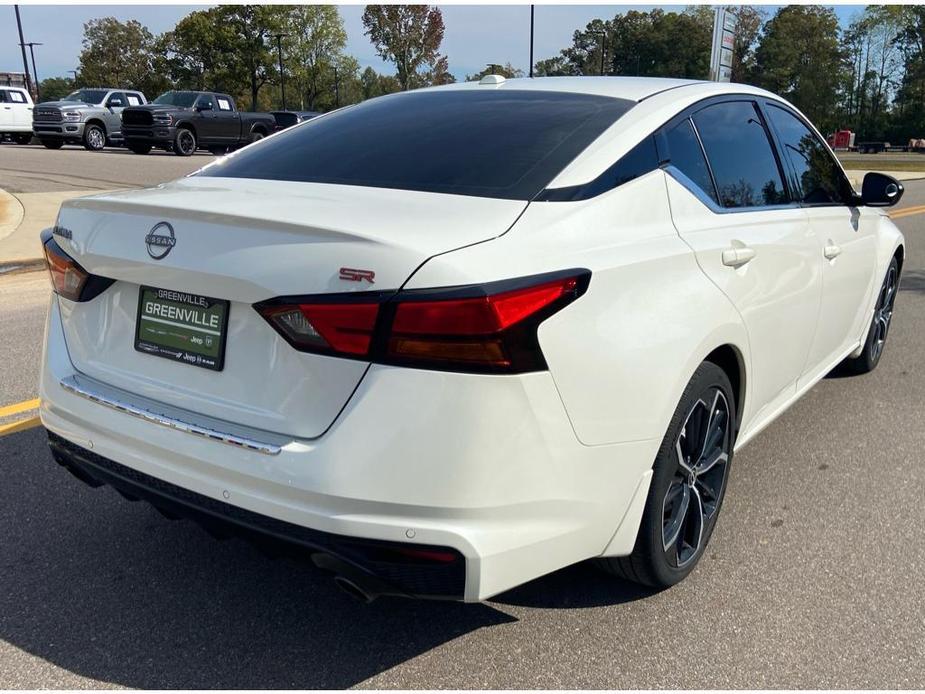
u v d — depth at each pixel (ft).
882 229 15.71
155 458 7.61
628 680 7.76
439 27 210.18
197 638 8.34
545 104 9.66
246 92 234.79
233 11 207.92
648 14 317.83
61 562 9.70
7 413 14.53
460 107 10.07
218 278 7.11
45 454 12.77
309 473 6.62
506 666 7.95
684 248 8.49
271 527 6.95
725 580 9.47
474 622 8.65
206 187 8.87
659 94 9.81
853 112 306.14
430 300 6.32
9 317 22.18
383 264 6.45
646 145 8.80
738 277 9.30
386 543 6.59
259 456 6.88
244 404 7.20
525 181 7.95
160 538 10.33
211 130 81.41
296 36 215.92
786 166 11.83
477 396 6.43
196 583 9.34
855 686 7.68
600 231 7.72
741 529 10.71
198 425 7.34
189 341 7.59
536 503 6.93
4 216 38.93
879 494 11.80
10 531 10.38
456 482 6.51
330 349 6.61
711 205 9.48
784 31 280.92
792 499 11.60
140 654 8.07
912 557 10.05
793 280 10.86
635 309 7.61
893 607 8.96
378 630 8.52
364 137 9.68
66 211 8.73
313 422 6.78
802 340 11.76
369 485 6.50
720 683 7.72
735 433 10.12
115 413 7.97
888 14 292.40
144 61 261.24
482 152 8.61
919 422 14.71
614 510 7.66
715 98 10.46
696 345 8.23
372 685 7.67
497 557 6.80
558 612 8.83
